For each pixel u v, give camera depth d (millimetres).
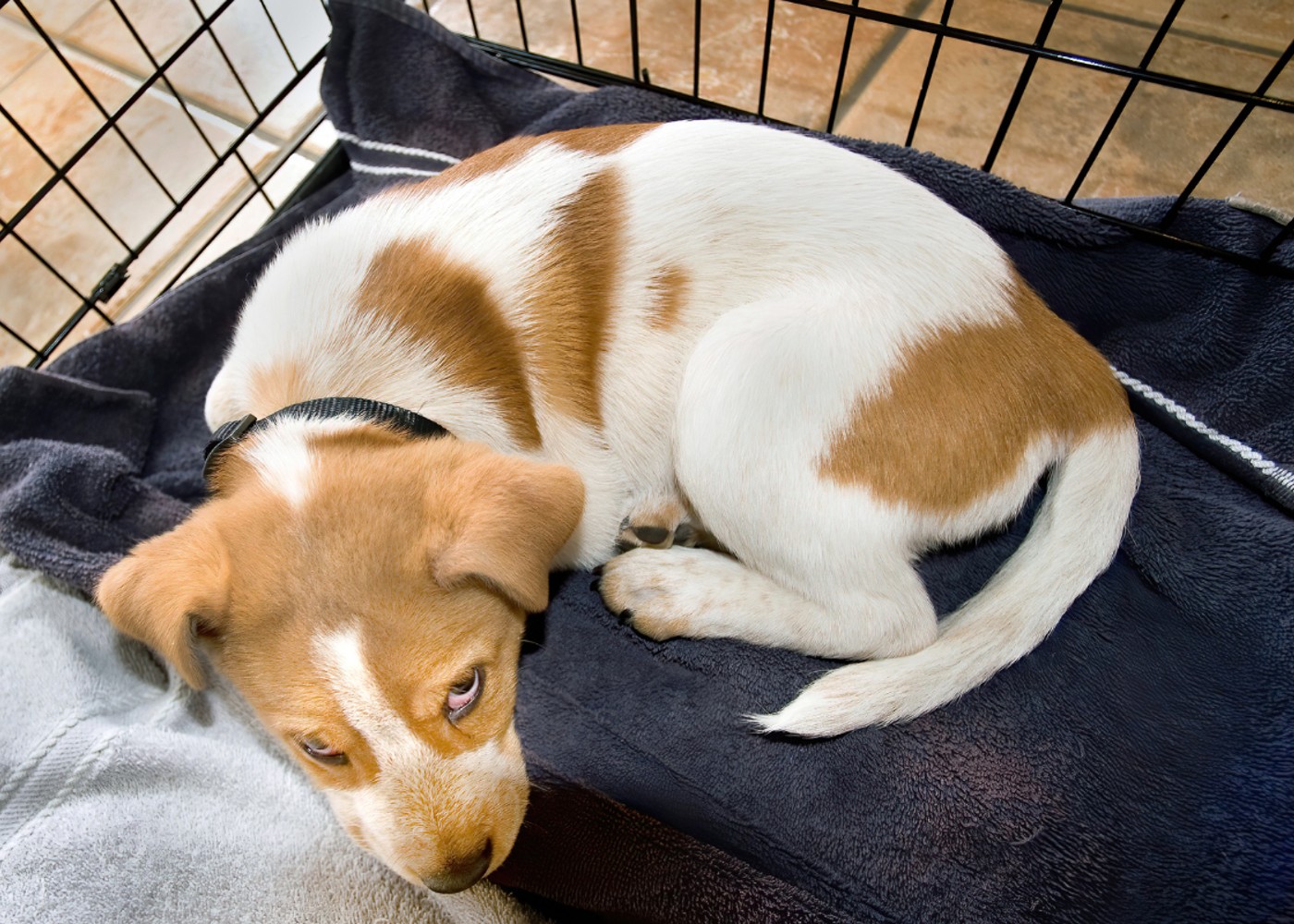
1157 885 353
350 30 566
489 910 382
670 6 689
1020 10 664
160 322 506
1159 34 410
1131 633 406
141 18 674
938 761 376
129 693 415
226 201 613
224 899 373
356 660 287
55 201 605
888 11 668
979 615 374
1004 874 358
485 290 366
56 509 422
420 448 323
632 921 376
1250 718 383
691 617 396
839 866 364
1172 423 459
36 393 458
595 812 374
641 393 388
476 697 315
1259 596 403
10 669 399
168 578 294
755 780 380
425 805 299
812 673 397
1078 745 378
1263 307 449
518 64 593
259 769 399
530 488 307
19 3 455
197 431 502
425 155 558
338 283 367
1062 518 376
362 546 295
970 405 356
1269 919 343
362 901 377
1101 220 467
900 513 361
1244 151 596
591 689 404
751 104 634
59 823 375
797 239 371
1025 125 617
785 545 372
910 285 361
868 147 482
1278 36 636
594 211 375
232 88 649
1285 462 432
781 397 351
